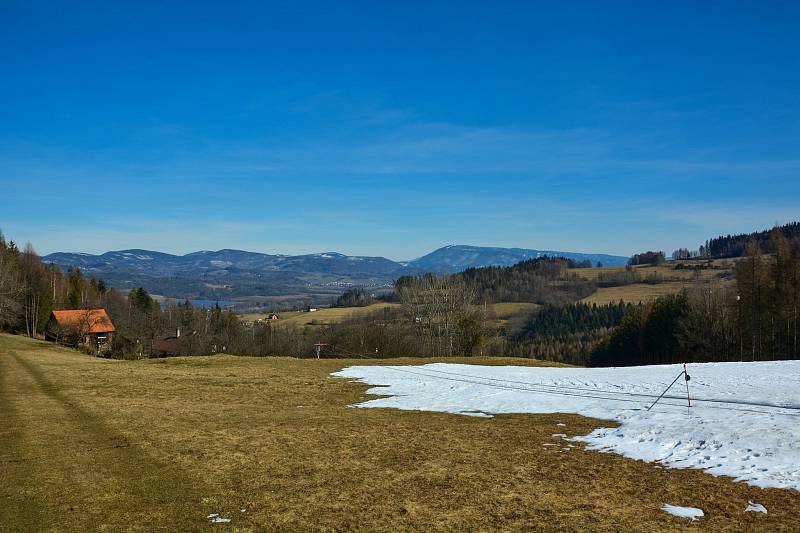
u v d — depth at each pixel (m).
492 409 24.38
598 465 14.70
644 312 102.19
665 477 13.38
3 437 17.81
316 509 11.48
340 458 15.64
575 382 32.09
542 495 12.22
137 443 17.20
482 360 49.34
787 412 18.70
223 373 37.59
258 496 12.33
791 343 66.31
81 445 16.89
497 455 15.95
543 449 16.66
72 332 82.88
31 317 97.00
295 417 22.48
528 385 31.67
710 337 77.06
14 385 30.53
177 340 90.31
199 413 23.05
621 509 11.23
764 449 14.70
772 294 68.44
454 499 12.03
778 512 10.78
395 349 72.81
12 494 12.29
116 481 13.34
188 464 14.90
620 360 107.38
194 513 11.27
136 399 26.53
